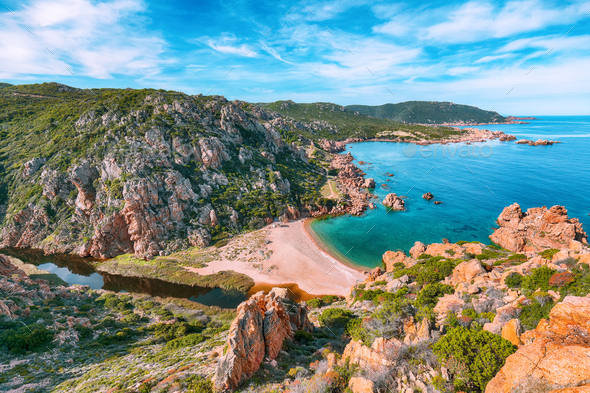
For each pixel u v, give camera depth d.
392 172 180.38
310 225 107.62
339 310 45.34
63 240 90.25
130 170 96.75
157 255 85.44
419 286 47.66
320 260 82.50
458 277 45.19
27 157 112.81
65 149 109.00
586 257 33.22
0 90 171.88
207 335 46.56
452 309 32.06
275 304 35.66
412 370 21.03
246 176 124.44
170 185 98.56
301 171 159.00
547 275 31.31
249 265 79.38
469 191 138.75
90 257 86.19
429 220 109.62
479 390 18.36
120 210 87.44
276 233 98.50
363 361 23.56
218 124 143.00
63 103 145.50
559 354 13.57
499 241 88.81
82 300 62.56
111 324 51.91
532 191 133.50
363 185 152.25
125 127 113.31
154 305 62.88
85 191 96.06
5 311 46.91
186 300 65.50
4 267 66.62
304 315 40.84
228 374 25.34
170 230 91.75
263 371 27.94
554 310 16.94
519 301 28.75
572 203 116.88
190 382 27.47
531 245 81.19
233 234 96.56
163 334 48.97
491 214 112.56
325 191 140.00
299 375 26.31
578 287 27.06
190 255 84.56
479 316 28.69
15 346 40.12
